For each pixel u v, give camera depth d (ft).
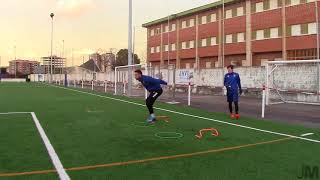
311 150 29.58
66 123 43.68
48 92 112.27
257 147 30.58
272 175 22.67
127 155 27.40
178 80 113.50
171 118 48.73
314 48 156.46
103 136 35.14
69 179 21.65
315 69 76.79
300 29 162.50
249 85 97.60
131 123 43.88
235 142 32.55
